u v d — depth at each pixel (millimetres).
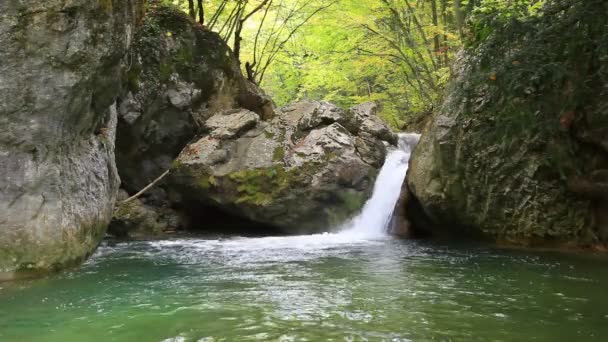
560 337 4402
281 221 11594
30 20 6301
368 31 17438
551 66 5211
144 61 12555
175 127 13016
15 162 6570
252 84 16359
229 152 12352
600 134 7914
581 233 8703
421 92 18578
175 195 12742
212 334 4578
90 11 6586
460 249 9102
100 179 8242
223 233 12195
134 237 11523
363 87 22141
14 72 6332
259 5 16984
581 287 6152
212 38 13953
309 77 19484
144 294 6043
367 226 11555
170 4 14203
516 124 6340
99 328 4793
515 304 5441
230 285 6488
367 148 12180
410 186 10648
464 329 4629
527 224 8922
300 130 12539
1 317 5133
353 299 5707
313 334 4527
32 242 6680
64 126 6930
